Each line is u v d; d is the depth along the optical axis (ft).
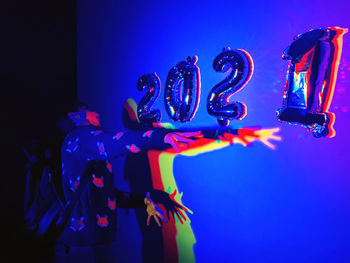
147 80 6.52
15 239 8.10
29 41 8.23
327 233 3.87
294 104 4.00
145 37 6.77
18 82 8.07
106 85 8.00
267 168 4.51
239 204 4.92
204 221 5.52
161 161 6.42
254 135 4.67
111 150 4.55
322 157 3.89
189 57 5.72
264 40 4.52
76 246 4.76
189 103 5.57
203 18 5.47
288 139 4.25
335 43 3.66
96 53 8.32
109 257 5.07
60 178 5.15
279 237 4.39
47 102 8.63
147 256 6.90
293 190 4.21
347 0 3.61
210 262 5.43
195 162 5.67
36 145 5.62
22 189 8.19
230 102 4.97
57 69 8.80
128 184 7.39
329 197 3.84
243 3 4.81
